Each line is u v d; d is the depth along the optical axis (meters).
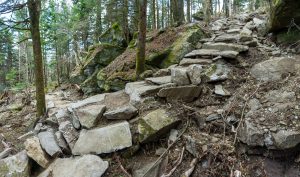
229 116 4.84
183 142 4.66
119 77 8.04
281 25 7.46
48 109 7.59
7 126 7.95
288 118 4.23
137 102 5.87
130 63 8.55
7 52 32.50
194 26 9.39
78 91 10.35
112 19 13.46
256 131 4.14
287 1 6.75
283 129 4.07
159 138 4.93
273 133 4.07
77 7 19.17
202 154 4.23
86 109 6.02
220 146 4.25
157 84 6.44
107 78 8.48
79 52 18.22
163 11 25.95
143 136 4.88
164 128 4.89
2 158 5.86
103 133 5.21
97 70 10.31
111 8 13.23
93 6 17.52
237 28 10.17
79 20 18.69
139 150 4.92
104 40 11.78
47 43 21.94
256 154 4.15
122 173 4.59
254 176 3.88
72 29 18.47
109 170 4.69
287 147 3.90
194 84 5.88
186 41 8.44
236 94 5.37
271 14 7.62
